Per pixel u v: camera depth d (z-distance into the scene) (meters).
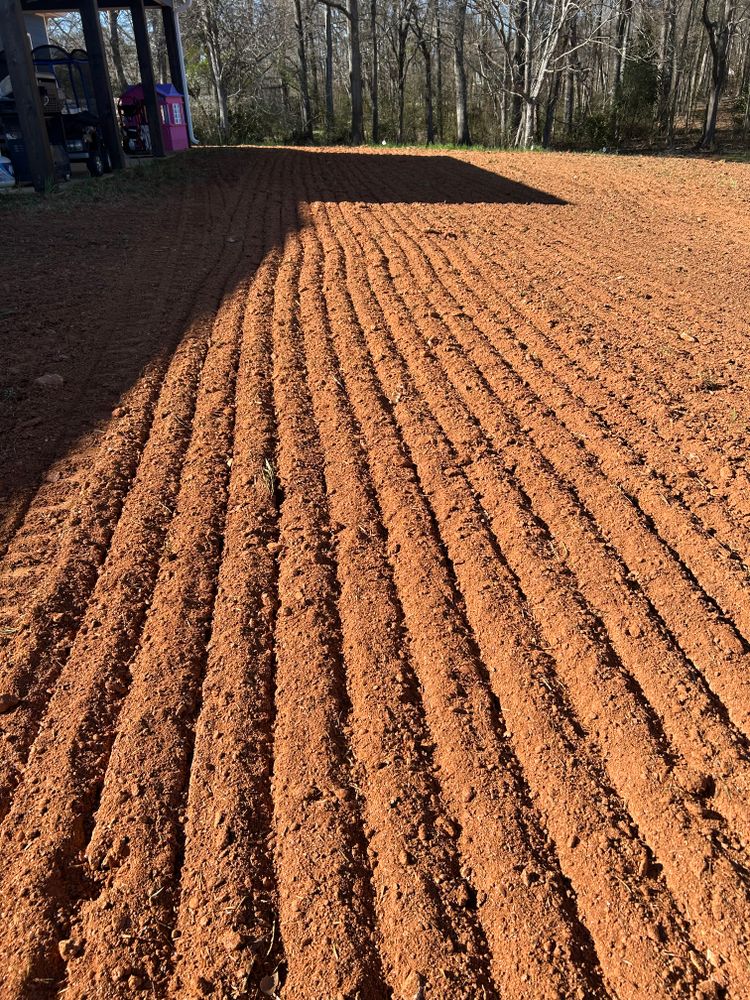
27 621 3.39
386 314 7.03
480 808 2.61
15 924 2.25
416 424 5.07
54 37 42.91
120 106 19.73
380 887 2.38
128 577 3.69
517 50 31.16
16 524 4.09
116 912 2.30
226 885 2.37
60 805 2.60
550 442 4.79
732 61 50.44
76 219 10.70
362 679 3.13
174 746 2.82
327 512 4.21
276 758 2.80
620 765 2.74
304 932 2.25
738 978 2.12
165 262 8.58
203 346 6.32
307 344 6.37
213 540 3.99
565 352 6.16
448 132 40.97
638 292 7.70
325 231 10.18
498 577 3.67
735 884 2.33
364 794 2.67
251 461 4.65
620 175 15.41
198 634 3.36
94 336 6.42
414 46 43.25
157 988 2.13
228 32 34.88
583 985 2.12
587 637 3.27
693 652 3.21
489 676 3.16
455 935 2.25
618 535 3.92
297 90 38.84
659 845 2.48
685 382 5.54
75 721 2.92
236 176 15.61
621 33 34.16
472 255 9.01
